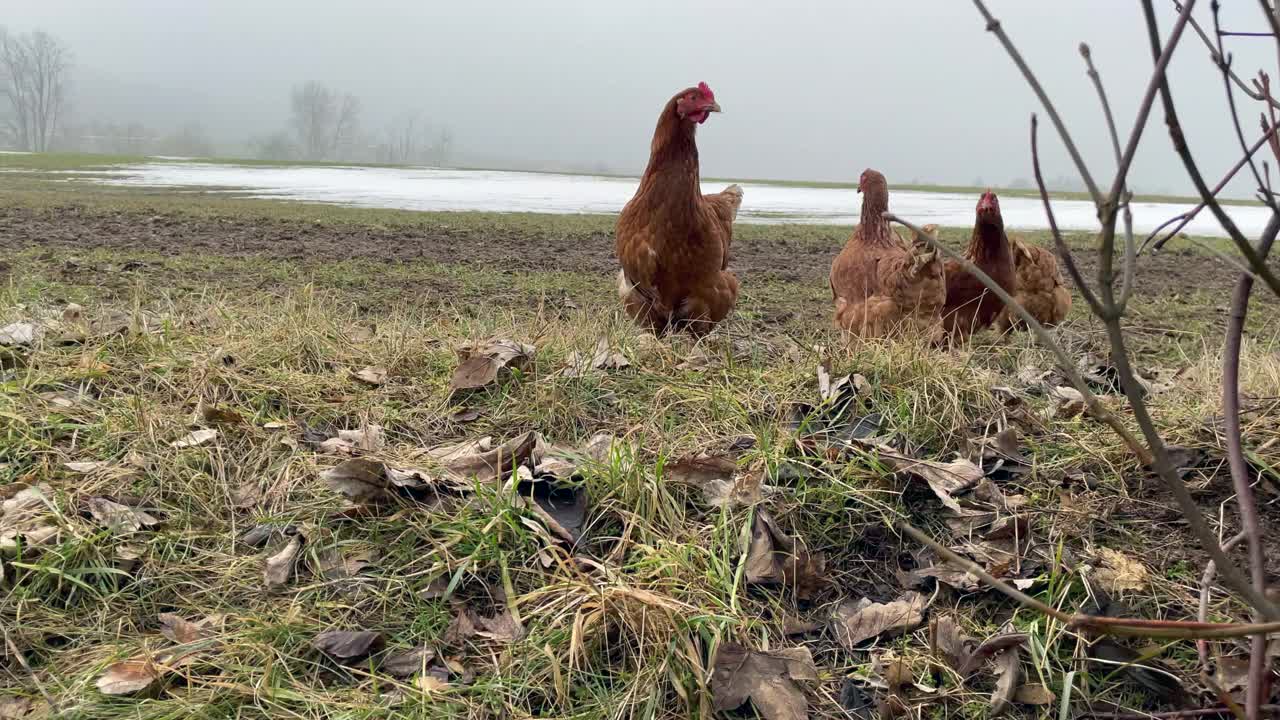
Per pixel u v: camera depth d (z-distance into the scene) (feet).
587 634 7.75
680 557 8.56
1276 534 9.22
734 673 7.52
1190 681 7.61
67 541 8.34
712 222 17.48
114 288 23.93
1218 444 10.61
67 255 31.32
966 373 12.46
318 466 10.00
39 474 9.36
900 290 16.76
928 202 113.70
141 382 11.39
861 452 10.25
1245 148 4.24
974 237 18.60
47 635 7.66
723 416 11.58
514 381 12.26
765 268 37.96
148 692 7.09
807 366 13.05
